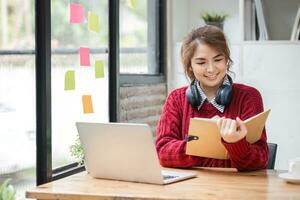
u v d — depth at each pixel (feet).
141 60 11.98
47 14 8.25
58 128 8.93
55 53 8.81
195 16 13.39
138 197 5.85
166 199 5.75
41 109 8.28
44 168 8.30
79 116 9.54
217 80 7.39
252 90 7.55
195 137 6.89
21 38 8.29
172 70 12.80
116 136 6.50
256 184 6.40
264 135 7.27
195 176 6.88
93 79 10.00
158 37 12.62
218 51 7.28
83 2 9.56
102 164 6.75
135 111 11.28
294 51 11.50
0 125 7.95
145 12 12.14
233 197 5.74
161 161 7.51
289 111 11.60
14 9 8.39
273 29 12.49
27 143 8.25
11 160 8.09
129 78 11.12
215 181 6.59
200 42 7.32
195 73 7.47
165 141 7.59
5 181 7.64
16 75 8.14
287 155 11.64
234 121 6.61
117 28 10.55
